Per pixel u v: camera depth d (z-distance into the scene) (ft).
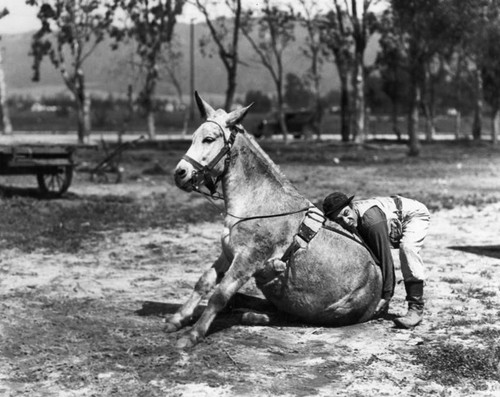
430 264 36.81
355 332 24.53
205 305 27.89
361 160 123.54
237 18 149.89
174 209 59.21
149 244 42.55
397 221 25.13
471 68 193.47
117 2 153.99
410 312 25.22
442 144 182.39
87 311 27.07
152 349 22.49
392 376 20.38
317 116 217.77
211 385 19.61
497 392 19.13
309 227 24.25
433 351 22.38
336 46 176.65
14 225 47.98
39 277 33.58
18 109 396.37
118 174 83.61
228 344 23.09
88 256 39.22
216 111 24.17
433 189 75.56
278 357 22.00
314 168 106.93
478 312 27.27
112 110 372.17
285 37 180.75
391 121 311.27
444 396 18.79
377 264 25.02
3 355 22.09
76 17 153.38
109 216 53.62
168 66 210.59
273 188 24.34
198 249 41.37
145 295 29.96
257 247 23.80
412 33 135.44
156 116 327.88
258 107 401.90
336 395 18.98
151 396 18.86
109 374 20.52
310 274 24.18
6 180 81.92
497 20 134.51
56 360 21.65
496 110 189.47
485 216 55.31
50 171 64.69
